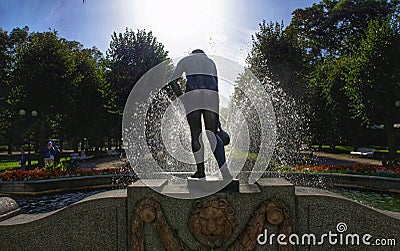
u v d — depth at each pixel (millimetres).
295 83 21859
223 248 4012
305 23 37938
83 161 22469
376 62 16547
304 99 23500
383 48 16422
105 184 11156
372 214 4109
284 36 21984
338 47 37469
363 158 21266
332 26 36469
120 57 25062
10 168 20234
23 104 19000
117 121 27156
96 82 25297
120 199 4203
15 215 4770
